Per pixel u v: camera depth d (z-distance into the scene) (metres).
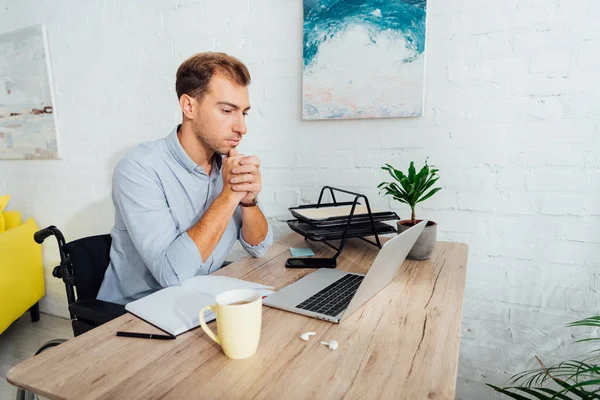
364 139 1.55
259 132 1.73
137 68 1.94
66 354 0.60
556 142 1.28
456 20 1.35
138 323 0.70
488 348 1.48
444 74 1.40
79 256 1.13
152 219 1.00
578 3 1.21
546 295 1.37
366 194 1.58
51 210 2.33
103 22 1.97
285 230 1.75
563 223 1.31
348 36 1.48
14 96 2.29
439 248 1.22
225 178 1.03
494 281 1.43
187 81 1.04
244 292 0.62
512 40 1.29
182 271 0.92
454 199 1.44
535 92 1.29
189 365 0.57
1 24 2.28
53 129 2.20
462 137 1.40
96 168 2.14
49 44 2.13
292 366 0.56
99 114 2.07
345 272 0.99
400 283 0.90
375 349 0.60
